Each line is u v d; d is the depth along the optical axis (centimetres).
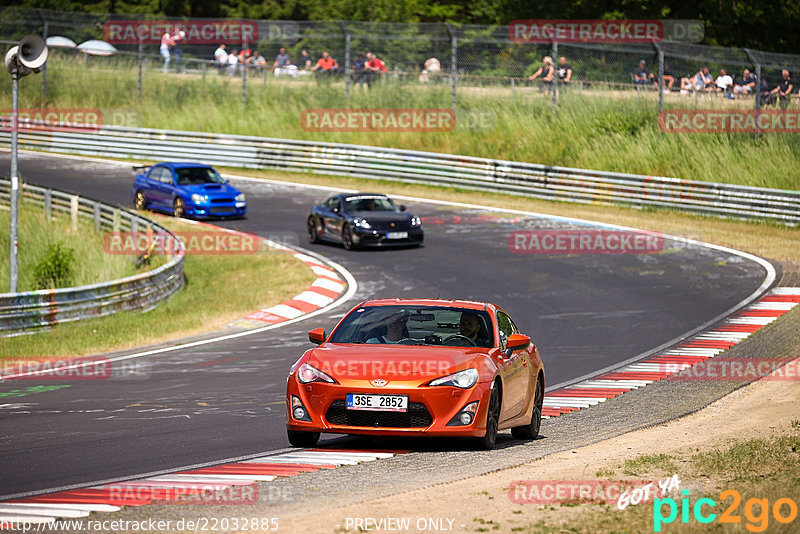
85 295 7756
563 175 12812
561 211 12219
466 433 3378
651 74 14938
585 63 16450
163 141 15825
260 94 17075
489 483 2877
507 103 15250
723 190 11631
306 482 2953
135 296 8300
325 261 10019
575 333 7062
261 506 2616
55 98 17900
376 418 3375
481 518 2422
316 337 3778
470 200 13038
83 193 13412
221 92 17550
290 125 16150
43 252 10031
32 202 12469
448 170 13825
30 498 2778
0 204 12825
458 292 8562
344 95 16388
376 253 10331
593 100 14712
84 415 4422
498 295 8425
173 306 8588
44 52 7531
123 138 16150
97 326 7612
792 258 9694
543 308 7938
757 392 5162
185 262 10350
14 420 4288
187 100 17525
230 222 11950
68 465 3316
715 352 6347
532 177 13075
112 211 10975
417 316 3853
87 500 2723
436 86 15725
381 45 18725
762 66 13300
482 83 15575
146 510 2583
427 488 2800
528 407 3928
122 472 3200
